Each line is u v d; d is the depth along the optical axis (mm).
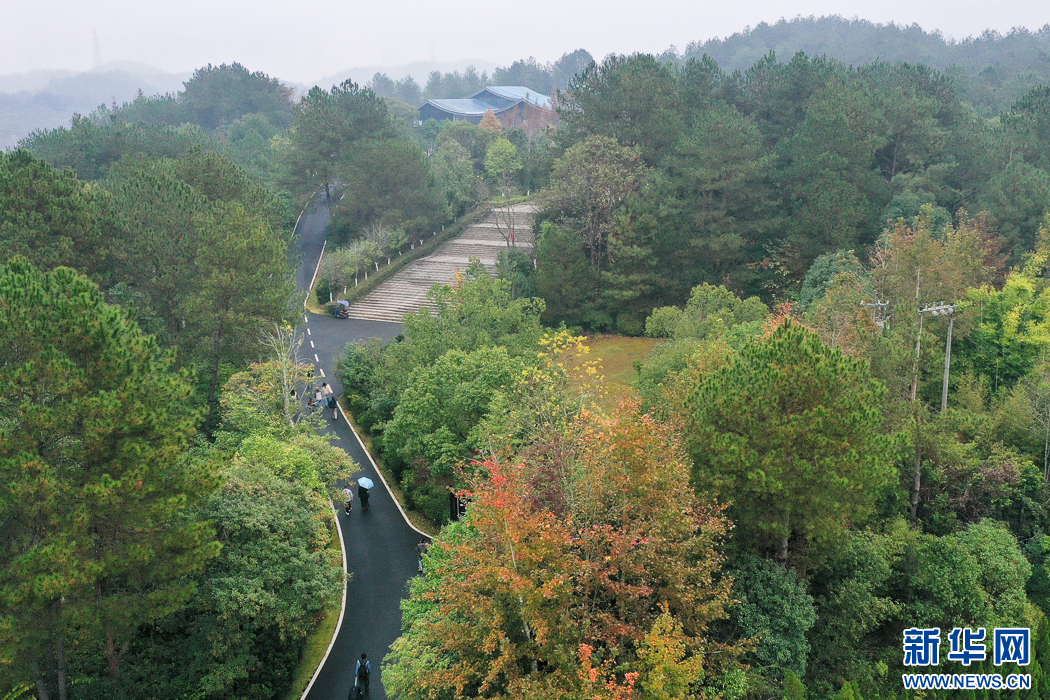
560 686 20156
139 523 24891
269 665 30547
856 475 25109
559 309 69812
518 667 21734
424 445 41844
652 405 35469
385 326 74312
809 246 64312
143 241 49531
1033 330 43531
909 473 35375
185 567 25906
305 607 30406
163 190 54281
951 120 81938
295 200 99250
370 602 36062
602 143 71312
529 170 111562
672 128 74438
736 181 66562
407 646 24906
